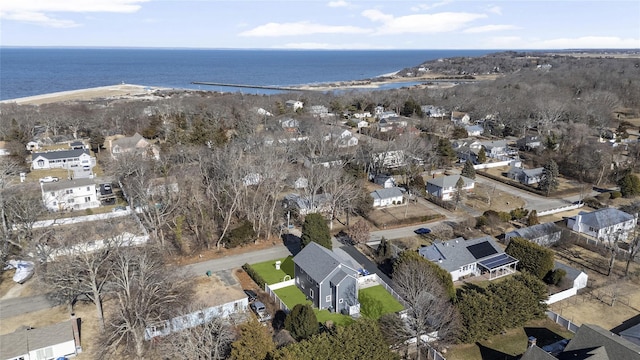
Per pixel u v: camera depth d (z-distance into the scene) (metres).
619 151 99.94
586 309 46.34
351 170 84.25
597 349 33.56
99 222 62.69
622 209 71.12
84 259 43.69
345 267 45.62
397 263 49.59
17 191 68.69
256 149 87.38
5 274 52.53
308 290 47.94
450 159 97.88
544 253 51.50
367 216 71.06
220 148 85.62
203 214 62.03
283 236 64.56
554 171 82.00
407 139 96.31
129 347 39.44
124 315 38.69
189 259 57.00
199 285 46.97
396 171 92.38
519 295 41.88
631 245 55.81
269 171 67.38
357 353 34.81
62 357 37.69
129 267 44.19
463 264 52.56
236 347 33.19
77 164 95.31
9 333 39.16
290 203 71.19
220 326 36.22
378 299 48.00
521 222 68.81
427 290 43.06
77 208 72.00
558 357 35.38
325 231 56.25
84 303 46.75
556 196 81.62
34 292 48.81
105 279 42.69
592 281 51.81
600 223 63.44
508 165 100.50
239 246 61.06
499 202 78.12
